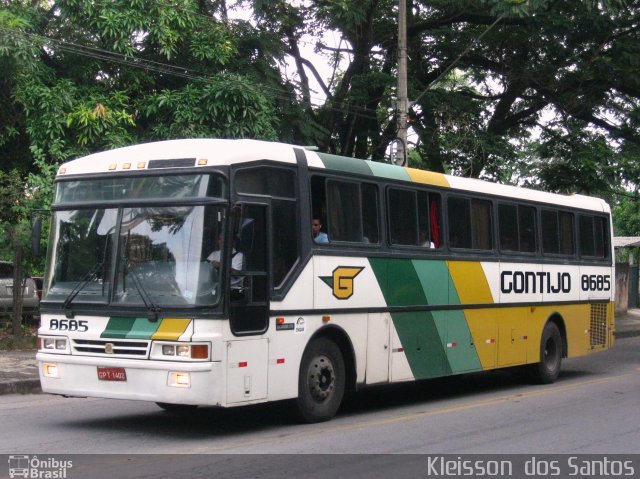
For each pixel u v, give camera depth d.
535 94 26.38
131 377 9.08
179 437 9.50
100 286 9.47
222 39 19.09
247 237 9.44
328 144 23.84
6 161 18.88
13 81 17.53
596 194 27.48
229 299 9.05
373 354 11.30
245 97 18.34
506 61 25.30
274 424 10.41
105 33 17.81
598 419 11.10
